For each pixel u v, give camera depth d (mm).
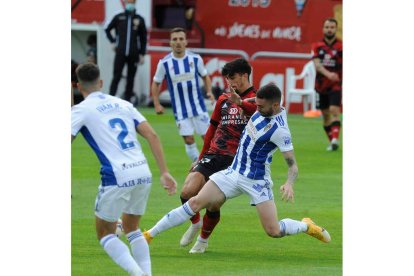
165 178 17359
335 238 23125
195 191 21594
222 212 26453
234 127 21609
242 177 20094
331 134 40094
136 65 50750
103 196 17328
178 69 32094
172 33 32062
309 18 52688
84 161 35844
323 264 20141
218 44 54062
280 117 19719
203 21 54250
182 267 19656
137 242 18031
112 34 54156
